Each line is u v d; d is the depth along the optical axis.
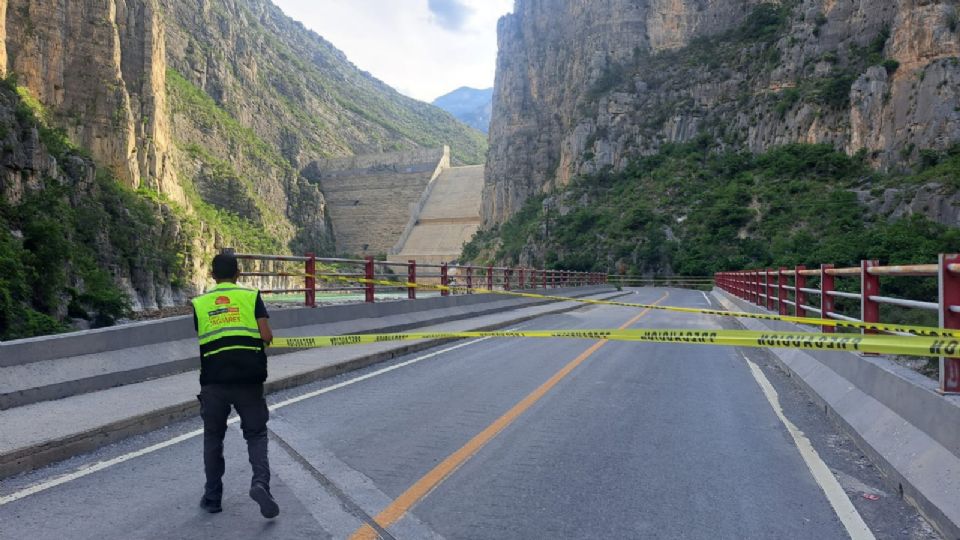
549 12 199.38
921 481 4.95
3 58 92.06
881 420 6.41
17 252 41.53
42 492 5.32
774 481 5.68
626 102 157.38
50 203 53.22
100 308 53.75
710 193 111.88
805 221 89.94
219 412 4.86
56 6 101.31
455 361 12.92
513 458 6.30
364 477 5.70
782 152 112.62
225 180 169.75
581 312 29.27
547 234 132.88
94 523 4.66
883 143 99.81
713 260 93.12
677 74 155.38
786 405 8.89
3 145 49.56
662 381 10.70
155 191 108.25
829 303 10.72
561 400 9.09
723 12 162.75
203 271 106.50
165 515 4.82
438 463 6.12
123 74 114.31
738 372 11.73
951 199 76.12
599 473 5.87
